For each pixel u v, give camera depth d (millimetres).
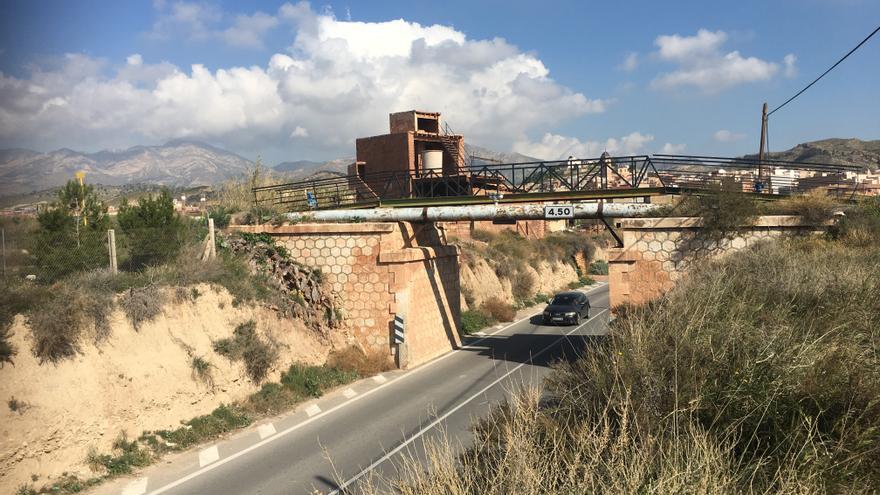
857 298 9805
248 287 17078
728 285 10547
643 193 19344
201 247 17828
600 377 8070
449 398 15648
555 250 56344
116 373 11938
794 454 5777
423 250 22172
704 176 18766
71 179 17703
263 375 15969
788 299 10422
